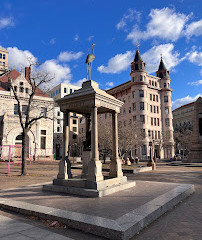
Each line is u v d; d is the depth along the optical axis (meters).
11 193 8.59
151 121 54.78
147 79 56.44
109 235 4.39
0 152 36.50
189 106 84.12
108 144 32.53
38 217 5.71
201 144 30.88
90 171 8.51
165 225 5.21
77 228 4.91
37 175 17.42
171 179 14.41
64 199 7.27
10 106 39.56
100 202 6.70
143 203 6.45
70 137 70.00
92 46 10.72
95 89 9.45
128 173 19.59
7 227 5.05
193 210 6.55
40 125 41.88
